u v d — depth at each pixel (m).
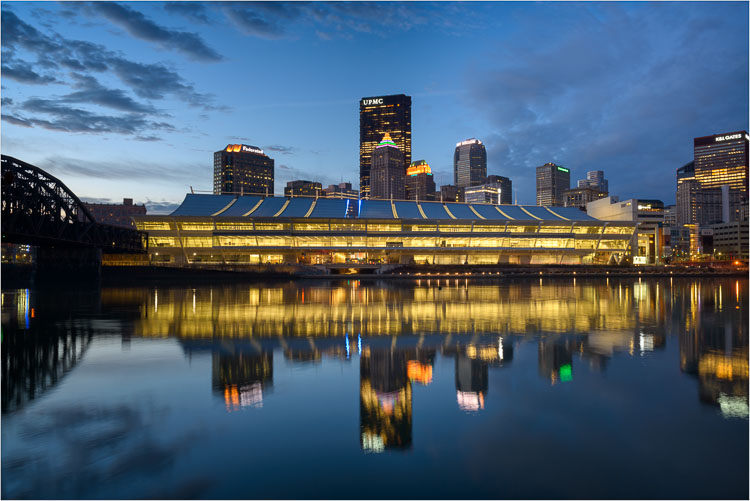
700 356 16.91
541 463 8.34
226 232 117.19
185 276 86.81
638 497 7.19
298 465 8.35
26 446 9.18
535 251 131.50
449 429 10.01
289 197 139.25
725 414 10.77
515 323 25.89
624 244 135.88
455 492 7.37
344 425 10.24
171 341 20.34
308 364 15.93
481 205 146.12
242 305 37.03
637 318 28.08
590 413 10.91
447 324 25.55
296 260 122.56
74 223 65.94
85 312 31.80
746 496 7.17
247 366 15.64
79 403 11.77
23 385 13.35
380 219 121.25
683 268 122.94
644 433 9.73
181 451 8.95
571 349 18.30
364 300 41.88
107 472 8.12
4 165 51.66
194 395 12.43
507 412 11.02
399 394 12.45
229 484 7.66
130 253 98.94
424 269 111.56
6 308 34.69
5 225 50.41
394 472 8.05
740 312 31.44
